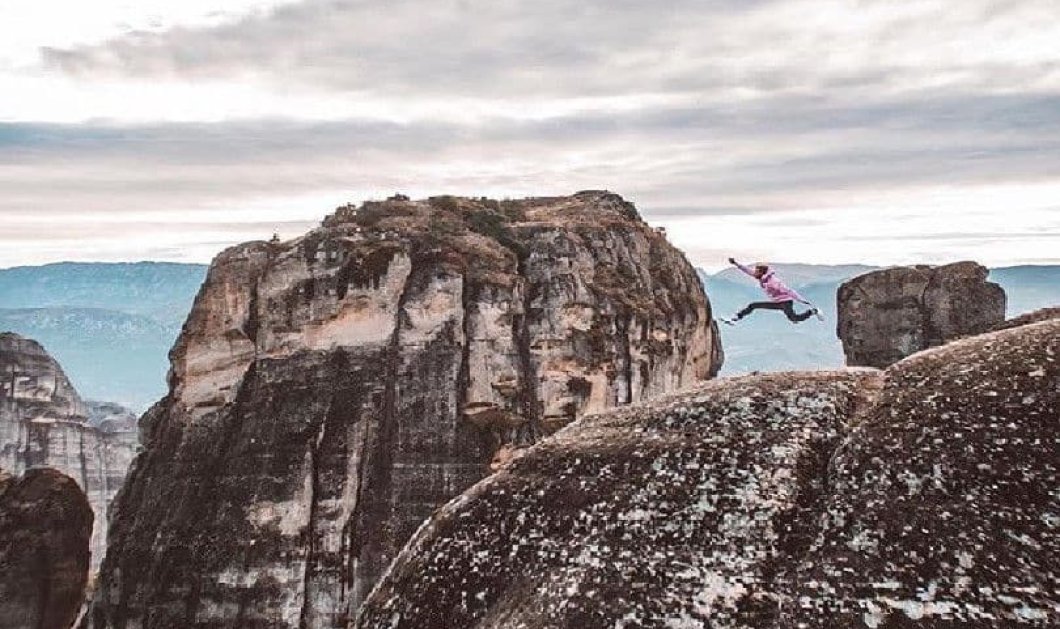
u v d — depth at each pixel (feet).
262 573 295.89
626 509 98.78
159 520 315.58
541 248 369.09
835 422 102.27
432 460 310.45
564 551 98.07
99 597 315.58
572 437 113.39
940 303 326.85
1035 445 89.56
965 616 79.56
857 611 82.79
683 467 100.83
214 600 295.89
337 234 343.67
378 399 316.81
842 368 116.57
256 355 334.03
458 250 346.13
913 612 81.15
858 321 339.36
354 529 302.45
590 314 355.56
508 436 322.34
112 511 334.24
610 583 92.27
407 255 333.62
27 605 248.11
